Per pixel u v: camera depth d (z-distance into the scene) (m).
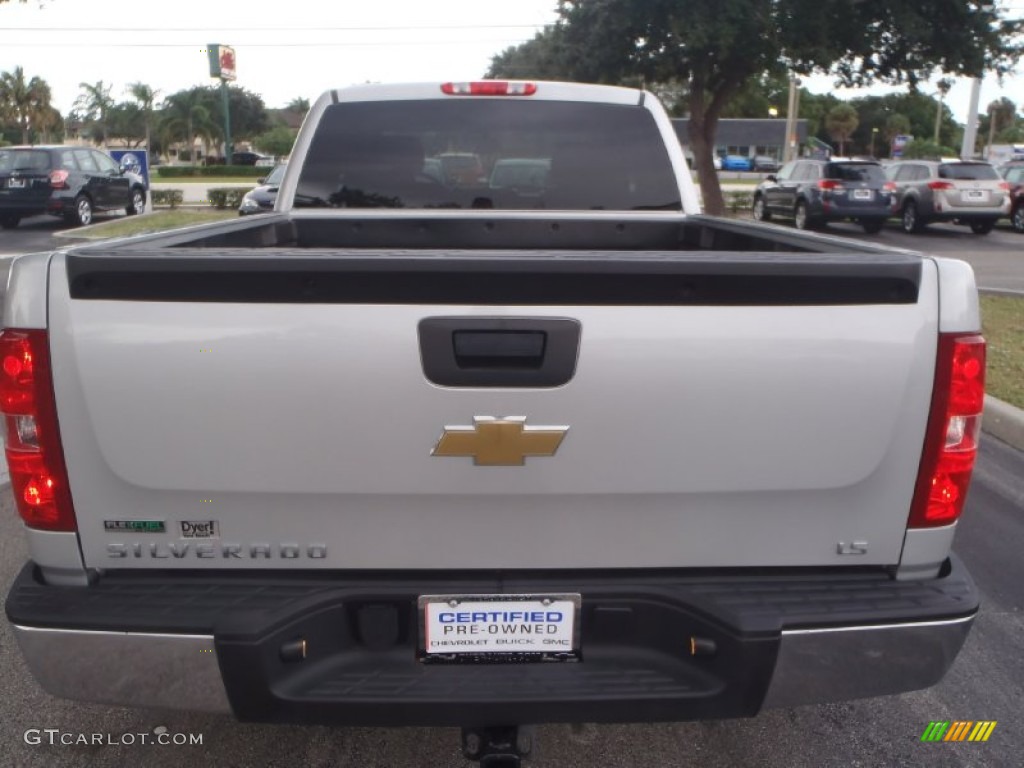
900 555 2.39
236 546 2.32
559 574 2.38
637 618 2.38
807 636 2.29
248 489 2.25
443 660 2.37
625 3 17.86
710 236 4.16
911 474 2.33
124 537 2.30
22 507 2.29
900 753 3.18
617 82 19.88
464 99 4.47
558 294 2.17
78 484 2.26
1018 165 23.69
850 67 18.78
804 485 2.29
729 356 2.21
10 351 2.20
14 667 3.65
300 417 2.20
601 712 2.29
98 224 20.66
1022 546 4.85
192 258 2.12
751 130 73.62
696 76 19.77
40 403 2.21
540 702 2.26
